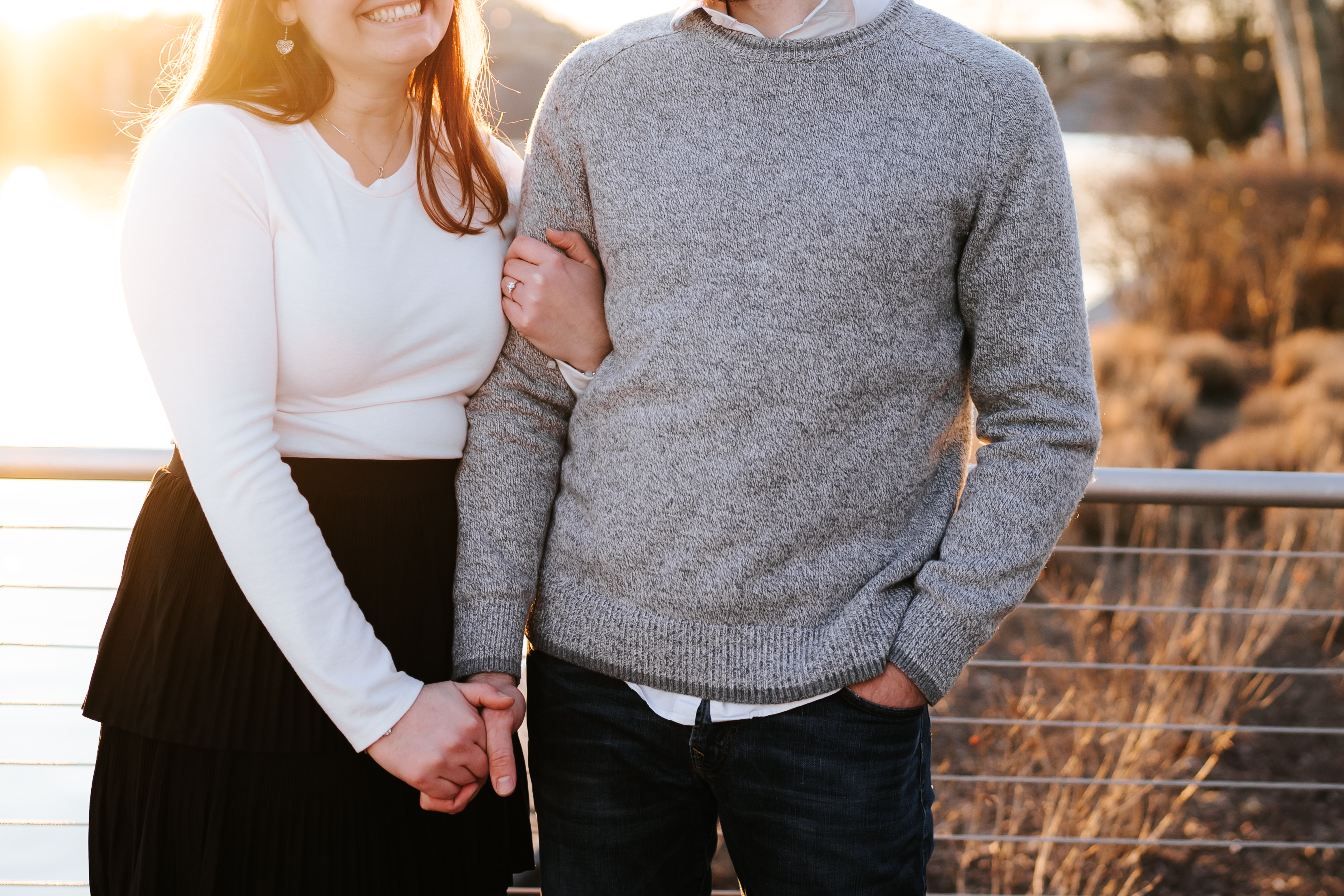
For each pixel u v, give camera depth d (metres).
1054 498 1.29
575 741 1.41
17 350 7.45
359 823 1.34
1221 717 3.23
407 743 1.26
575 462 1.42
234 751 1.30
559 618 1.40
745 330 1.27
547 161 1.41
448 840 1.42
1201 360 7.76
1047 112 1.27
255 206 1.23
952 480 1.39
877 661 1.31
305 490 1.32
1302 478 1.76
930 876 2.71
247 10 1.28
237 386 1.20
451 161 1.42
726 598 1.31
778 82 1.28
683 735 1.36
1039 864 2.55
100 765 1.35
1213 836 2.87
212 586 1.29
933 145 1.26
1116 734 2.92
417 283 1.34
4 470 1.77
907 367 1.29
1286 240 9.48
